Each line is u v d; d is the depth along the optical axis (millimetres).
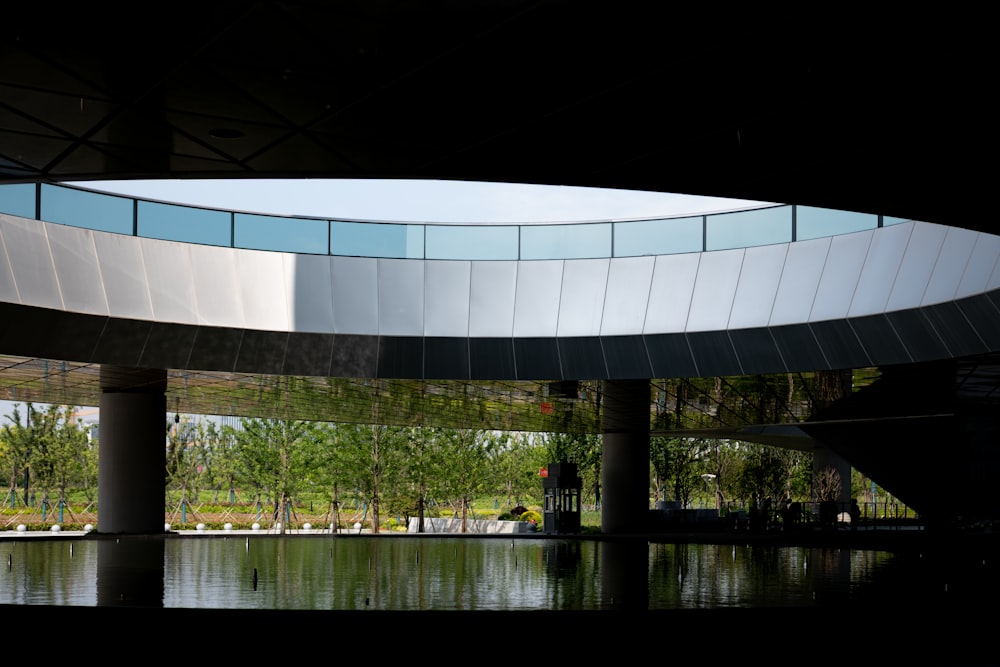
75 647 11633
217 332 27703
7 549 25781
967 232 22594
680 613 11812
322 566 20406
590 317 29438
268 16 8500
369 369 29453
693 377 28453
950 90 10055
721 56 9305
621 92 10164
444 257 30109
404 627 11352
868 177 12789
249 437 46875
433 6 8305
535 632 11508
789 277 26812
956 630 13508
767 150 11859
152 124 11344
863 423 36125
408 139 11734
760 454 60406
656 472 58031
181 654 11469
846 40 8969
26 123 11336
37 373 28672
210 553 24531
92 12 8453
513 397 34094
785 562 22016
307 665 11281
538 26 8688
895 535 34000
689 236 28797
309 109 10781
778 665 12008
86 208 25578
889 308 24422
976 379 26469
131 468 32219
